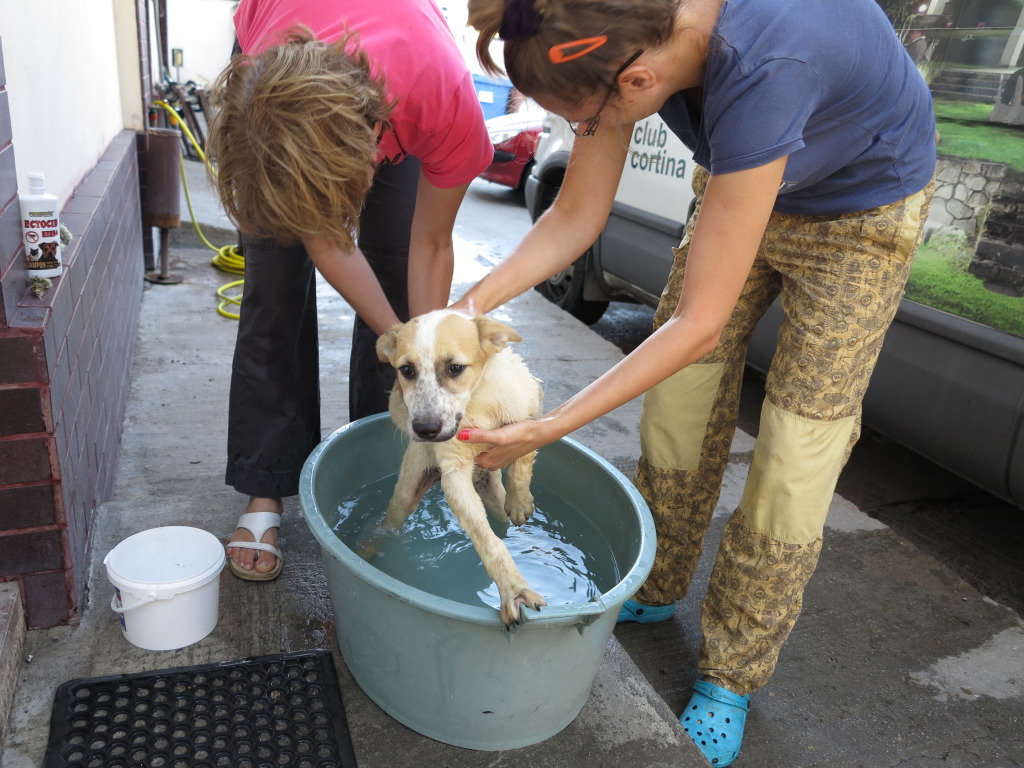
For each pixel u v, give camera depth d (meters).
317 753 1.78
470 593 2.22
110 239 3.18
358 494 2.60
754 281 2.10
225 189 1.61
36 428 1.81
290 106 1.46
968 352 2.83
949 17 2.77
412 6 1.86
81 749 1.71
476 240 7.86
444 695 1.81
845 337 1.83
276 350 2.31
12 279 1.76
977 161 2.73
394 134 1.89
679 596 2.52
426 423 1.99
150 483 2.93
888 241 1.78
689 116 1.73
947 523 3.56
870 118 1.62
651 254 4.30
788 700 2.36
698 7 1.44
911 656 2.58
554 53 1.37
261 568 2.31
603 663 2.19
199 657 2.02
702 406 2.21
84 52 3.33
